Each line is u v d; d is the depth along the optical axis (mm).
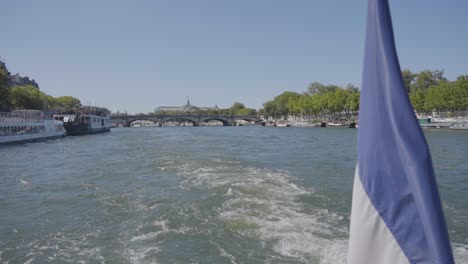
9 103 92250
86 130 104438
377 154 4090
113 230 16000
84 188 24719
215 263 12375
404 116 3969
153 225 16328
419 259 3820
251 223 15922
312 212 17781
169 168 31531
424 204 3729
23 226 17094
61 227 16734
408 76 123938
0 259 13414
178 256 13008
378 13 4184
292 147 54938
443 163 36188
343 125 140750
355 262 4148
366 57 4297
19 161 40844
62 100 170250
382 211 4035
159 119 199250
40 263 13008
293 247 13406
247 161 36312
